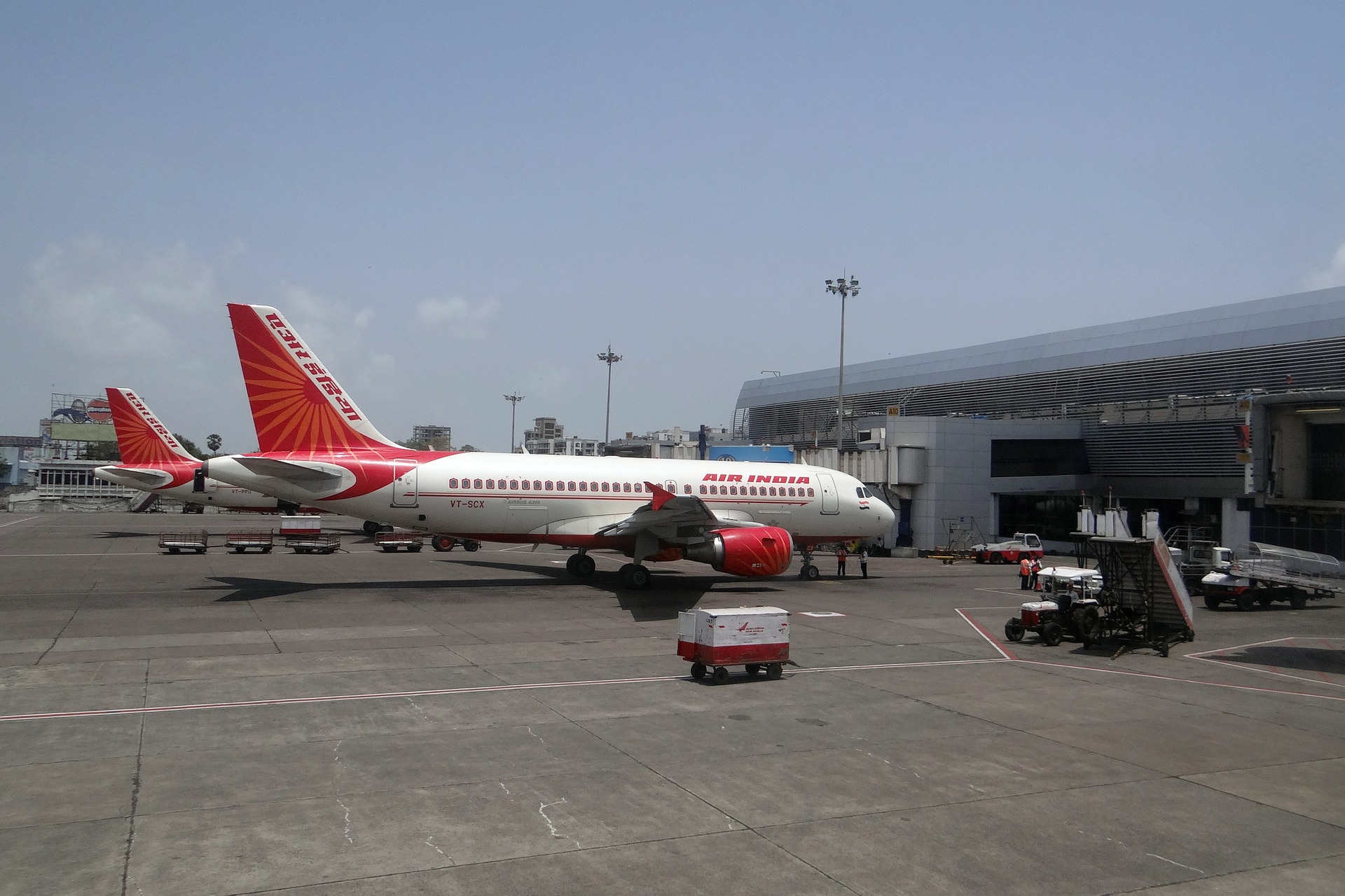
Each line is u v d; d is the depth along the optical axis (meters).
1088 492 70.62
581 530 36.38
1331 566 29.22
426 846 10.13
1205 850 10.65
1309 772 13.87
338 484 33.31
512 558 50.75
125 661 20.25
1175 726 16.62
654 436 113.44
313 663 20.42
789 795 12.19
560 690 18.27
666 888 9.21
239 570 40.88
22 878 9.05
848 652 23.75
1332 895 9.51
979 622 30.03
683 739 14.82
